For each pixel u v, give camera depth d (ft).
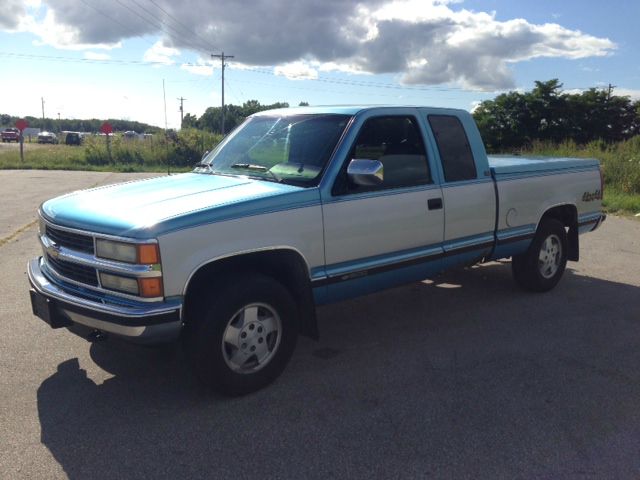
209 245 12.10
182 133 121.49
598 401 13.21
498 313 19.36
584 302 20.59
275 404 12.91
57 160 110.01
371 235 15.01
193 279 12.20
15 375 14.16
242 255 12.80
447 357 15.66
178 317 11.79
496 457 10.94
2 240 29.86
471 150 17.93
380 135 15.48
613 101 150.61
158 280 11.53
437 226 16.69
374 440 11.48
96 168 100.73
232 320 12.71
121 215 12.29
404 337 17.17
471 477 10.33
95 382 13.87
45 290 13.00
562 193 21.31
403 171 15.94
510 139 147.54
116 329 11.66
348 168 13.99
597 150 74.59
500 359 15.53
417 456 10.94
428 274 17.03
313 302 14.16
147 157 115.14
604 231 34.91
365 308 19.99
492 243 18.62
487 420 12.29
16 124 105.29
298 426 11.98
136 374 14.30
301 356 15.69
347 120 15.08
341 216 14.30
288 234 13.32
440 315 19.19
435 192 16.52
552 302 20.58
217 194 13.34
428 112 16.92
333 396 13.33
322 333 17.54
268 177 14.83
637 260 27.20
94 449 11.05
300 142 15.28
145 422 12.07
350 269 14.75
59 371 14.42
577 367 15.06
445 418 12.37
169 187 14.51
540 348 16.33
